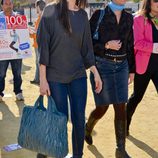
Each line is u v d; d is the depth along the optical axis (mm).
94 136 5816
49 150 3947
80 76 4156
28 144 4082
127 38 4734
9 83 9695
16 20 7559
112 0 4652
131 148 5395
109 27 4613
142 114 6980
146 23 5141
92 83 4805
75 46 4031
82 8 4051
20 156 5012
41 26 3949
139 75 5324
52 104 4000
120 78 4734
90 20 4711
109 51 4664
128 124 5691
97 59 4723
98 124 6359
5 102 7848
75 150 4344
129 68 5051
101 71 4715
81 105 4195
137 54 5207
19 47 7641
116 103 4742
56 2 3932
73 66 4078
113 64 4699
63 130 3906
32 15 22188
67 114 4172
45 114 3982
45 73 4039
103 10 4660
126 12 4727
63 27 3889
